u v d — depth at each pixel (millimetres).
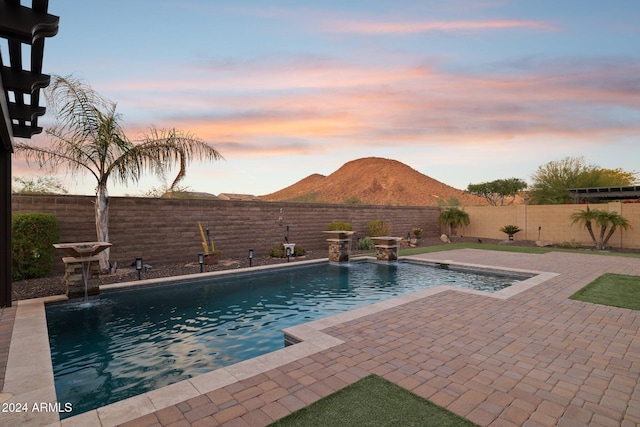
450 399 2740
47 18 2975
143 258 9828
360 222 16812
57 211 8547
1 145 5770
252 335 4910
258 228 12609
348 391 2850
